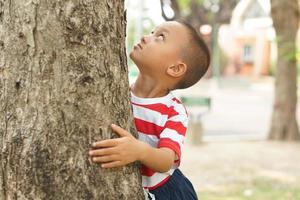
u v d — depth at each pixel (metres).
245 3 31.81
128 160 1.97
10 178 1.94
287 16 10.12
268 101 20.88
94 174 1.97
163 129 2.22
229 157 8.87
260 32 32.28
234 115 16.03
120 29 2.12
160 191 2.30
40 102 1.93
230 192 6.51
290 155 9.24
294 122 10.87
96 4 1.99
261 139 11.08
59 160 1.93
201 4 22.58
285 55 10.45
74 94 1.95
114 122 2.05
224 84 26.89
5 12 1.96
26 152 1.92
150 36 2.30
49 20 1.92
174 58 2.25
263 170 7.87
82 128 1.96
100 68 2.00
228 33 32.84
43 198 1.92
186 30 2.28
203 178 7.25
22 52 1.93
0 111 1.97
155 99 2.26
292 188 6.74
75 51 1.95
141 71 2.30
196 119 10.25
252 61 32.81
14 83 1.94
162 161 2.06
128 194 2.08
